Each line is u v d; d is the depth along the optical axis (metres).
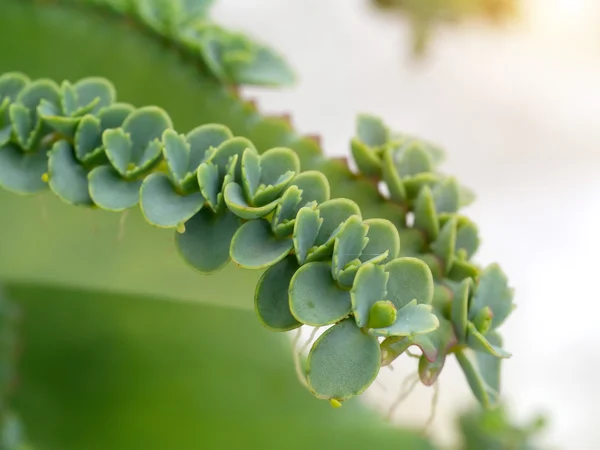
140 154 0.15
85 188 0.15
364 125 0.17
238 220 0.15
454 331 0.15
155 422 0.20
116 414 0.20
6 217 0.16
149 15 0.18
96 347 0.20
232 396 0.20
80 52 0.18
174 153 0.15
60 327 0.20
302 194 0.15
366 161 0.17
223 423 0.20
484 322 0.15
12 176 0.15
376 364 0.14
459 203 0.17
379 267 0.14
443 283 0.15
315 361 0.14
